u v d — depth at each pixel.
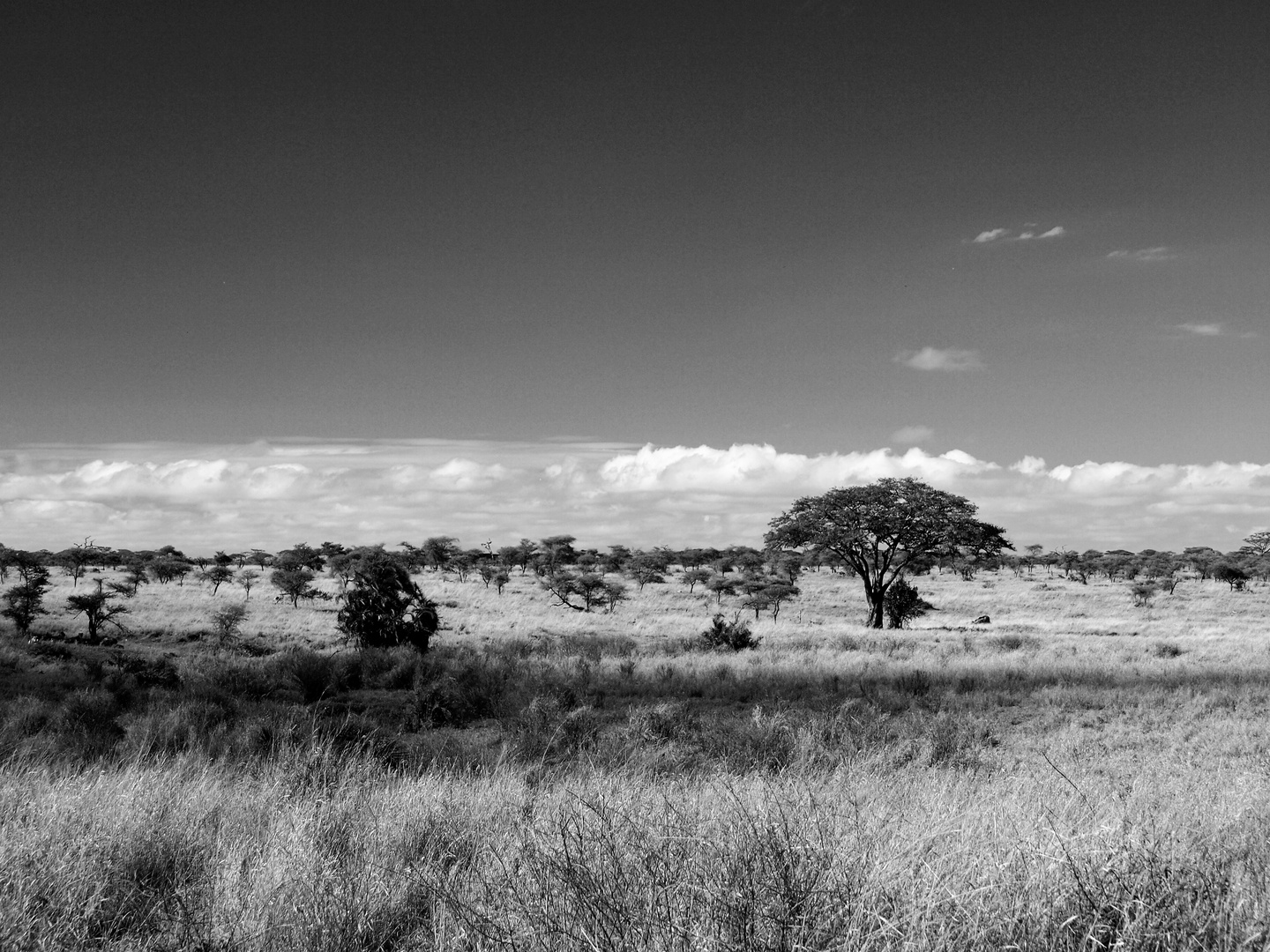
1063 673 23.84
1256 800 6.50
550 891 3.75
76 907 4.16
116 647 31.84
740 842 4.18
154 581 69.25
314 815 6.01
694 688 21.30
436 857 5.04
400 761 10.73
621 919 3.35
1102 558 119.50
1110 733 15.25
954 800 6.67
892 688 21.11
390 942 3.94
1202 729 15.31
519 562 99.94
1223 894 3.57
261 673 19.94
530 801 6.59
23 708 14.62
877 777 8.83
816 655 29.19
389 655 23.34
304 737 11.48
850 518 53.62
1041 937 3.17
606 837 4.37
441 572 92.81
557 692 17.75
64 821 5.66
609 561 99.56
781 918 3.28
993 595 82.88
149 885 4.77
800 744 12.00
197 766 9.48
